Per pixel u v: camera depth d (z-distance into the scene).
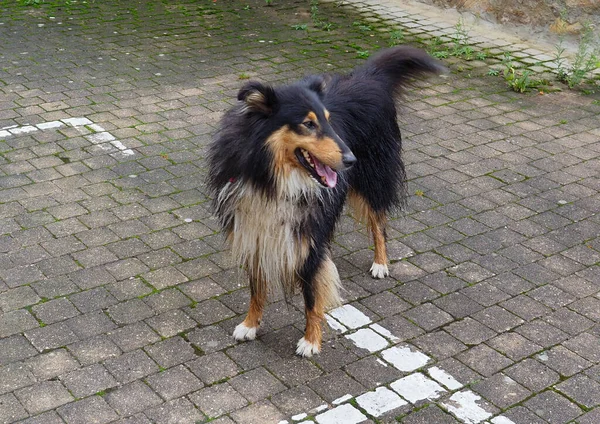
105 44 4.53
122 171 2.97
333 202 1.97
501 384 1.91
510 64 4.35
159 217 2.66
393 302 2.26
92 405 1.78
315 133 1.76
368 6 5.59
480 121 3.65
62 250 2.43
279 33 4.90
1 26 4.80
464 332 2.12
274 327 2.13
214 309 2.19
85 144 3.19
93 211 2.67
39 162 3.01
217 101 3.71
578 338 2.10
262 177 1.81
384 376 1.93
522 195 2.94
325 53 4.50
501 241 2.61
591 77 4.28
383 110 2.27
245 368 1.95
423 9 5.50
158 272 2.35
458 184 3.01
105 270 2.34
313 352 2.01
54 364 1.92
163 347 2.01
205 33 4.85
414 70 2.42
